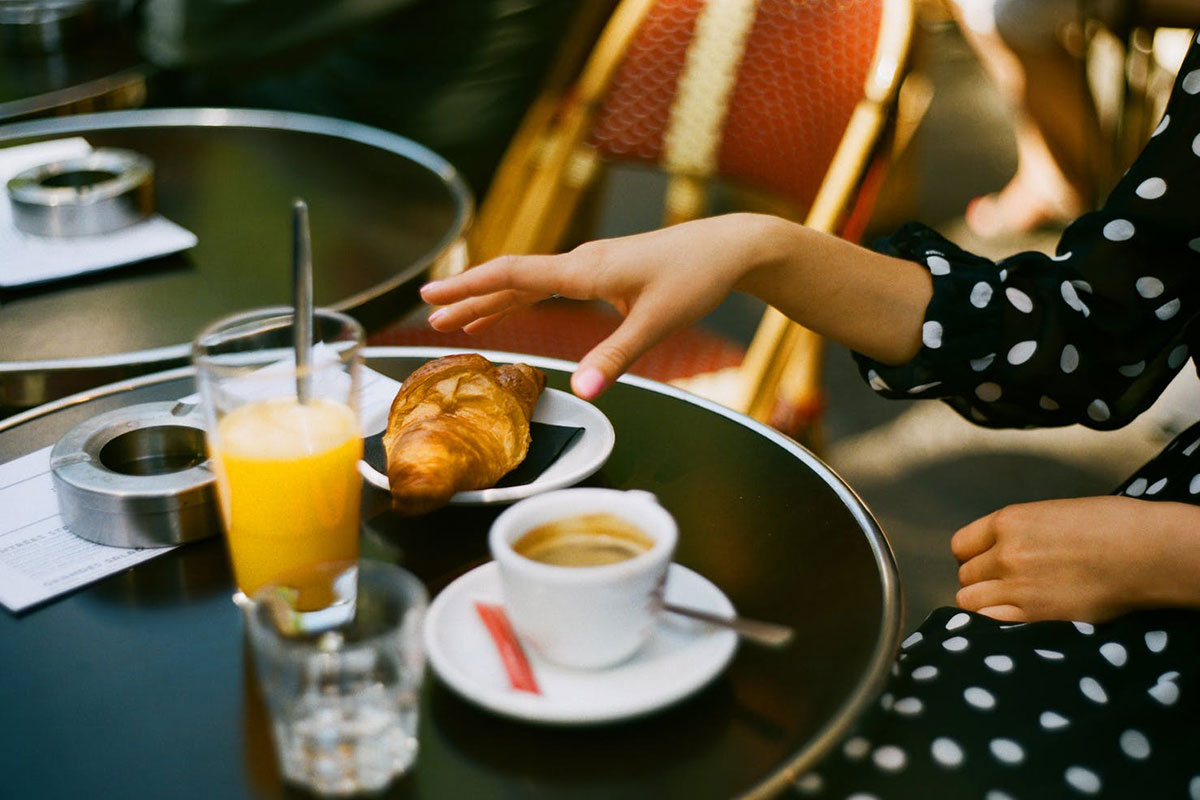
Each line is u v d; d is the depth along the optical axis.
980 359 1.28
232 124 1.79
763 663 1.04
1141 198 1.28
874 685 1.02
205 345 1.07
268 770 0.97
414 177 1.63
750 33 1.78
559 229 1.96
